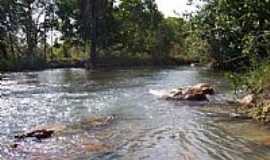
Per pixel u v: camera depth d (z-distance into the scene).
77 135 15.68
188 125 17.09
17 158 12.82
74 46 74.81
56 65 64.81
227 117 18.48
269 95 19.48
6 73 52.50
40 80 40.88
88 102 24.39
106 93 28.61
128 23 78.31
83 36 71.81
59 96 27.56
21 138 15.30
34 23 70.94
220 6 24.19
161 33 78.94
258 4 21.88
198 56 57.28
